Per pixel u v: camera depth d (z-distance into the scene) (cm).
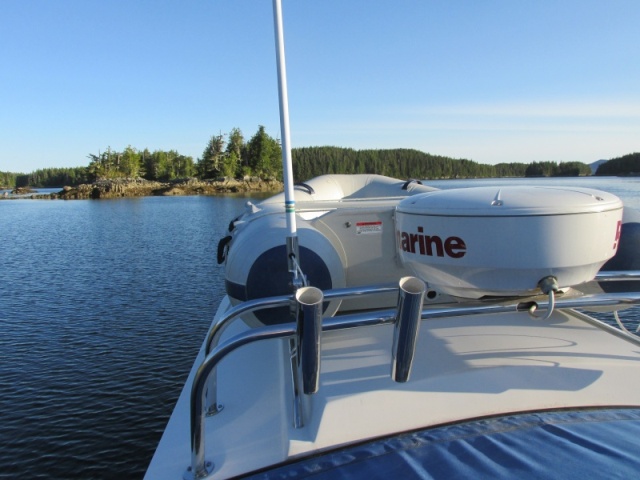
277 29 199
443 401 177
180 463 185
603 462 134
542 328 244
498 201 167
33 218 4100
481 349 218
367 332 255
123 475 546
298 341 136
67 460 570
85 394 716
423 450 149
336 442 163
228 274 263
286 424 181
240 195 8450
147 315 1091
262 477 154
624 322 719
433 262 179
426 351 217
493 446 147
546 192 175
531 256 162
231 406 216
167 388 734
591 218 163
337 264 264
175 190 8812
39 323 1041
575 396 178
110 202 6681
